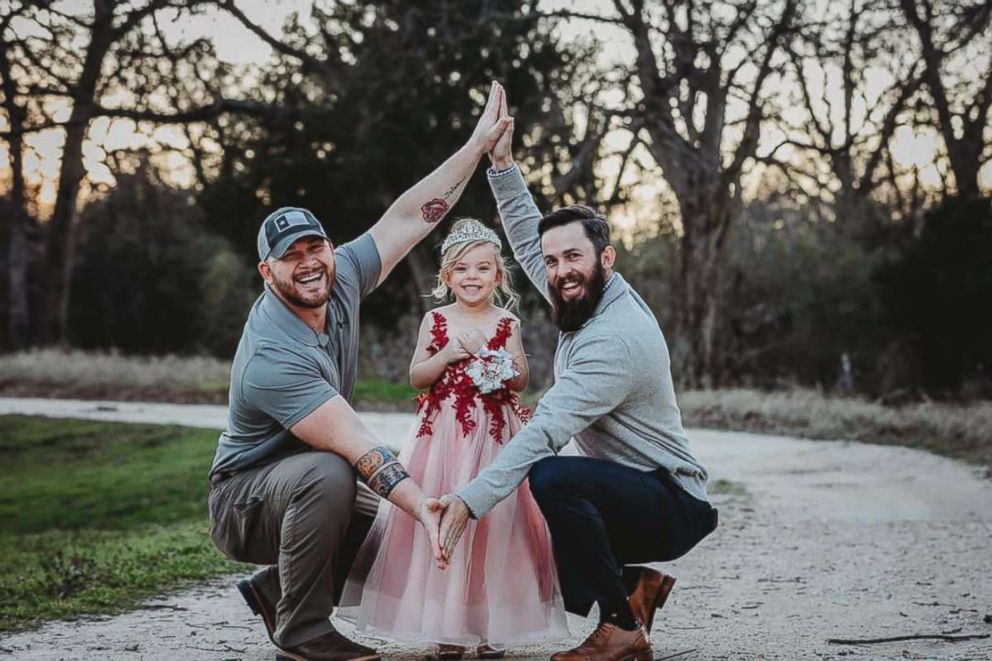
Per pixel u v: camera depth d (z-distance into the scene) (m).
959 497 11.15
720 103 27.30
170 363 30.97
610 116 26.12
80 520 13.77
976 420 18.31
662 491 4.44
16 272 44.00
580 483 4.32
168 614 6.01
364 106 27.53
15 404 25.77
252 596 4.64
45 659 4.90
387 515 4.59
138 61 25.47
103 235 45.66
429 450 4.69
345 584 4.67
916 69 28.38
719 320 28.58
